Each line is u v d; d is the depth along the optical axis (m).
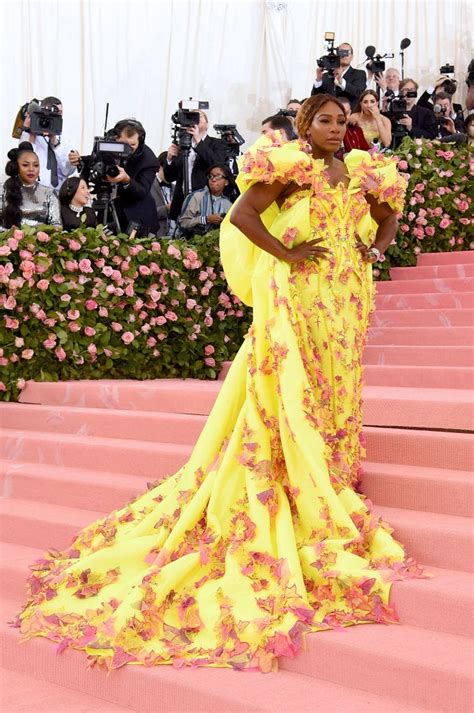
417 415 4.83
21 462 5.68
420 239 8.80
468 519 3.96
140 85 10.61
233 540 3.76
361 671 3.19
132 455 5.21
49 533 4.73
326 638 3.29
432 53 12.82
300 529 3.83
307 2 11.75
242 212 3.94
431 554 3.75
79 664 3.53
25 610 3.92
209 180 7.93
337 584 3.53
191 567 3.71
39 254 6.37
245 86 11.27
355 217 4.12
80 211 7.39
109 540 4.06
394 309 7.83
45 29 10.05
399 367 6.00
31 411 6.11
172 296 7.09
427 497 4.12
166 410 5.89
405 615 3.43
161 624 3.55
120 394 6.08
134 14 10.54
